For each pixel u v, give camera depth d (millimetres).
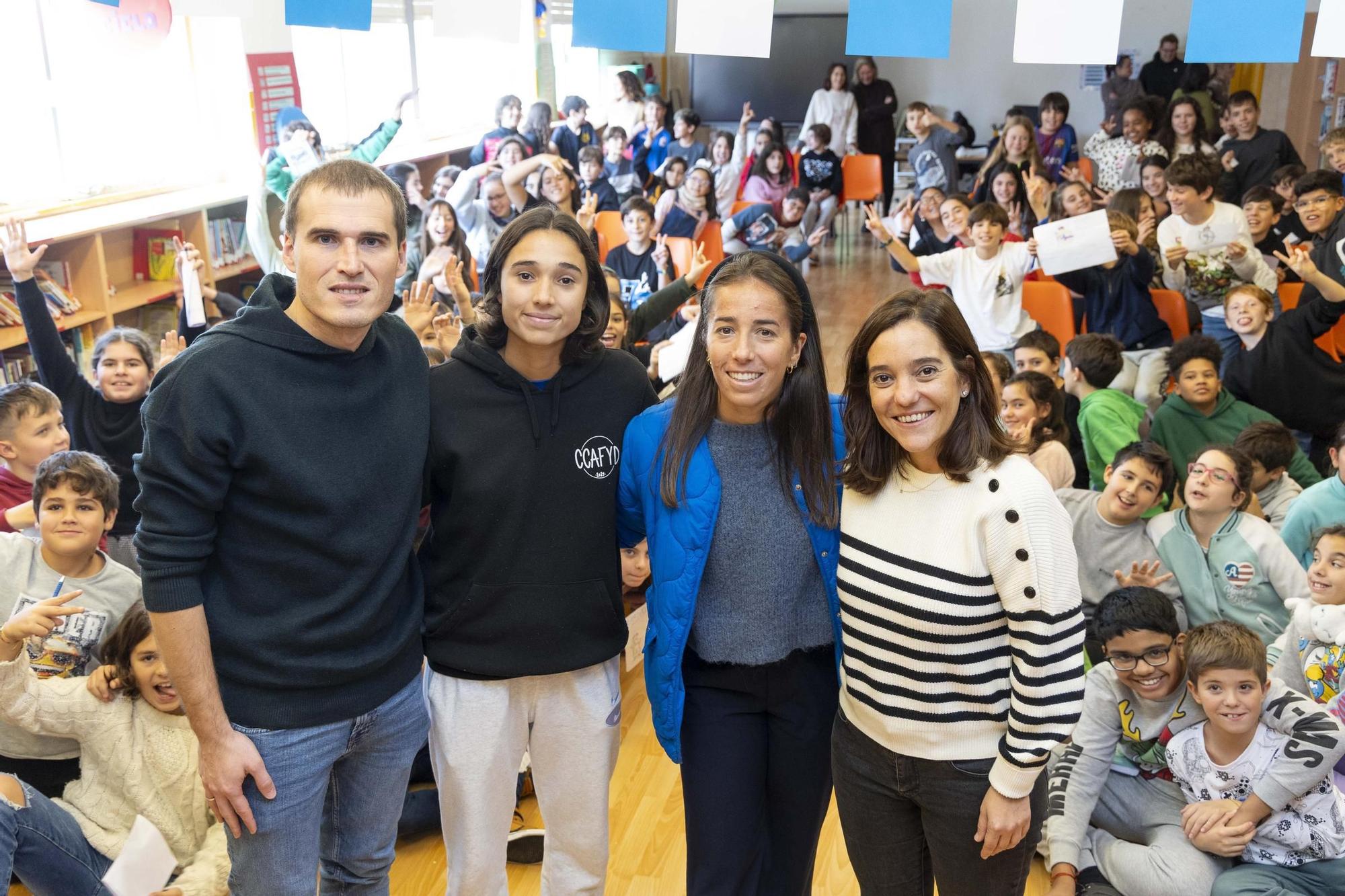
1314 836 2238
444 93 9125
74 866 2090
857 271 9617
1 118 4723
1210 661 2248
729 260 1688
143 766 2307
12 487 2918
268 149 5582
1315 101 10484
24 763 2393
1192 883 2277
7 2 4719
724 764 1810
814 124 10289
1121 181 8156
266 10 6141
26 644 2230
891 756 1711
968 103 12484
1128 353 4539
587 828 1940
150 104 5574
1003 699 1643
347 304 1486
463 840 1859
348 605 1596
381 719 1690
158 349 5066
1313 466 3793
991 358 3744
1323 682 2451
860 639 1696
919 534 1624
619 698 1925
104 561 2561
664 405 1798
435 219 5281
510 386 1736
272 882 1652
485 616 1763
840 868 2510
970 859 1704
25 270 3059
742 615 1773
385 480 1608
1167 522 2984
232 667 1568
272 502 1536
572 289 1674
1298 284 5008
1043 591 1538
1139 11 11461
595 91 11742
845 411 1710
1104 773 2500
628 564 2504
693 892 1840
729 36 1845
